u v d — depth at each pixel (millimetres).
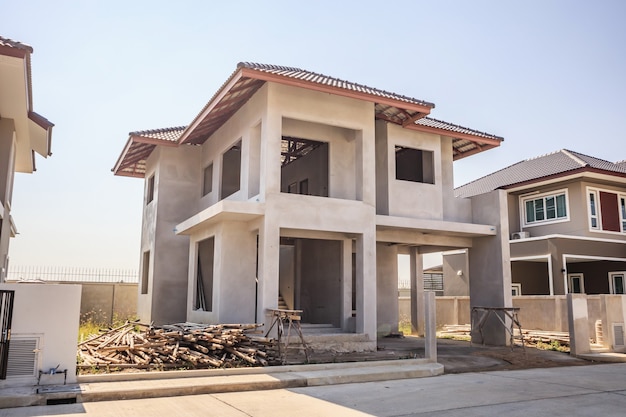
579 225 22312
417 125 15875
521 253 22359
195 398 8484
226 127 16156
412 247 21078
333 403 8180
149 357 10305
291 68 15320
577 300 14867
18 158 16781
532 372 12070
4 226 13945
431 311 12328
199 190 18688
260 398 8531
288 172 20141
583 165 21609
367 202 14328
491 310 16391
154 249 18062
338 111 14172
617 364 13695
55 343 8688
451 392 9266
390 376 10688
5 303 8422
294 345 12703
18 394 7844
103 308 21797
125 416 7164
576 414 7695
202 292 17094
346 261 15000
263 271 12727
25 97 11711
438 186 16328
